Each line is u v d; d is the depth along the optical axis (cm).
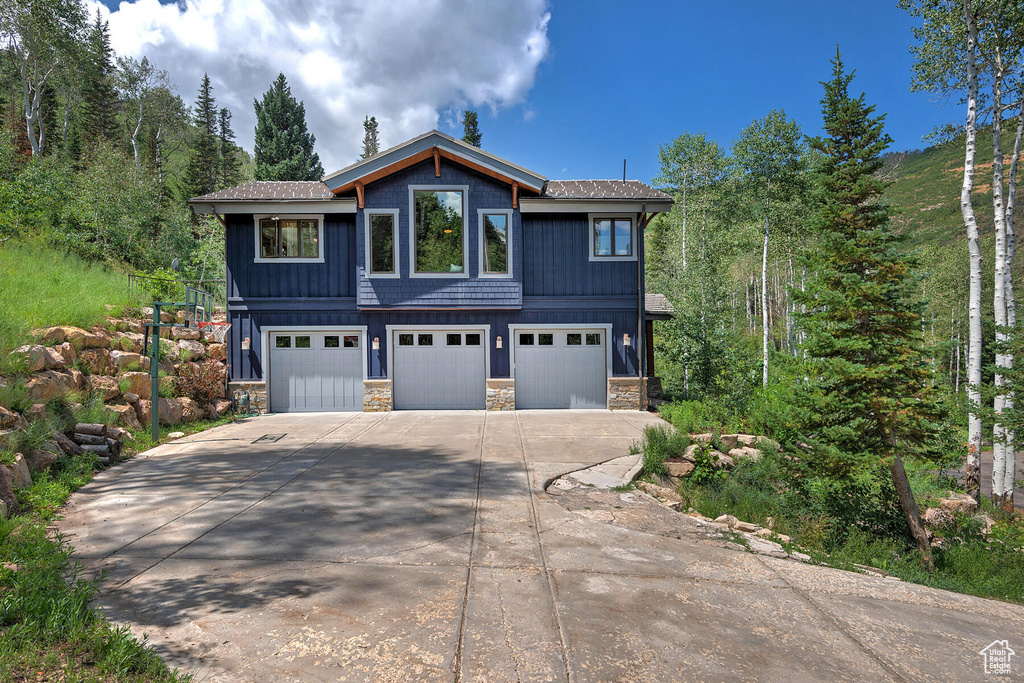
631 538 648
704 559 599
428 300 1605
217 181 5759
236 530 630
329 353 1653
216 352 1592
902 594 561
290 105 4909
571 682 353
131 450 1043
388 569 528
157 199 3297
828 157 986
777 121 3250
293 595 467
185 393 1406
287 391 1644
